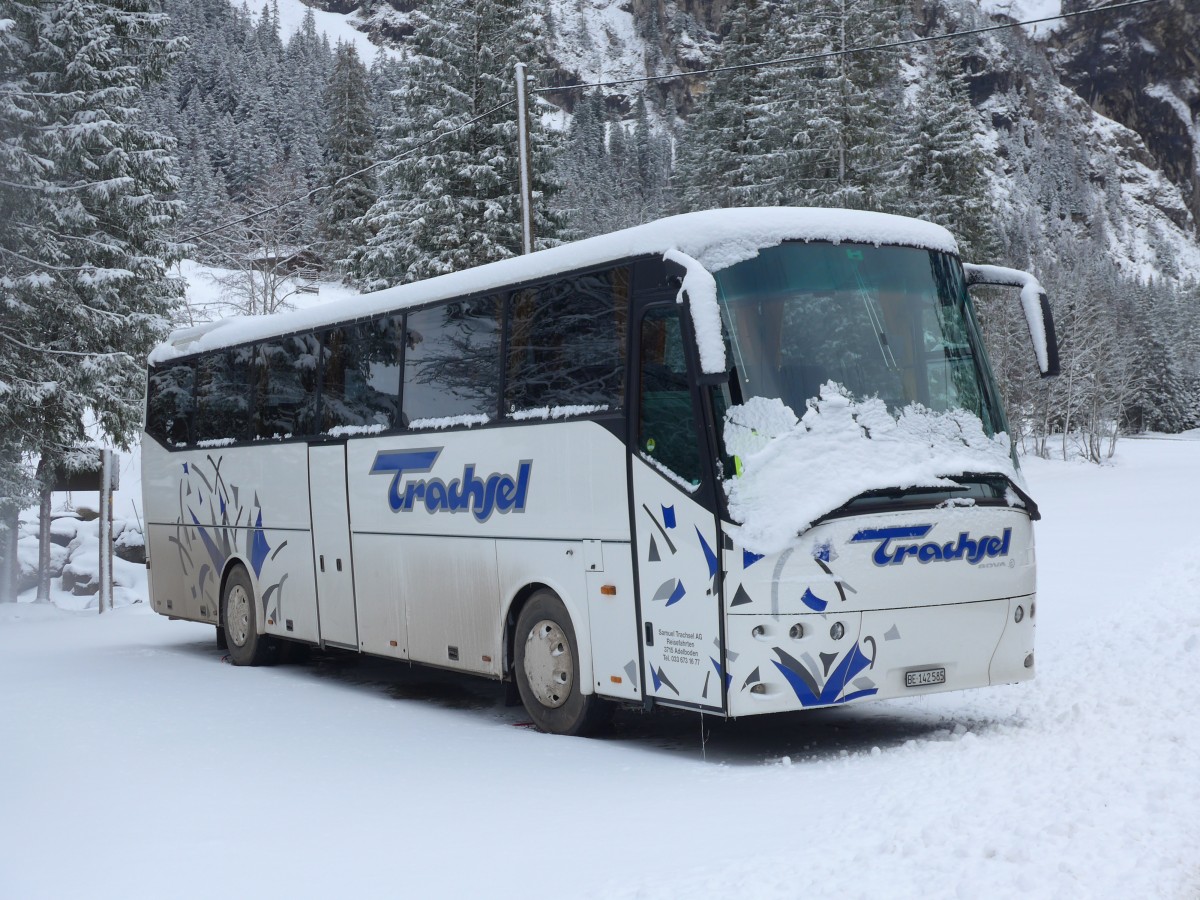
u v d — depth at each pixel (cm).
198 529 1639
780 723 1008
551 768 859
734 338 839
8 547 2772
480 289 1093
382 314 1245
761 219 871
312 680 1388
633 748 924
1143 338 15025
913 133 5738
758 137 6175
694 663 845
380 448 1232
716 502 823
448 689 1308
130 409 2828
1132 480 5197
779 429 827
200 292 5838
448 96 4350
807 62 5109
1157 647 1157
